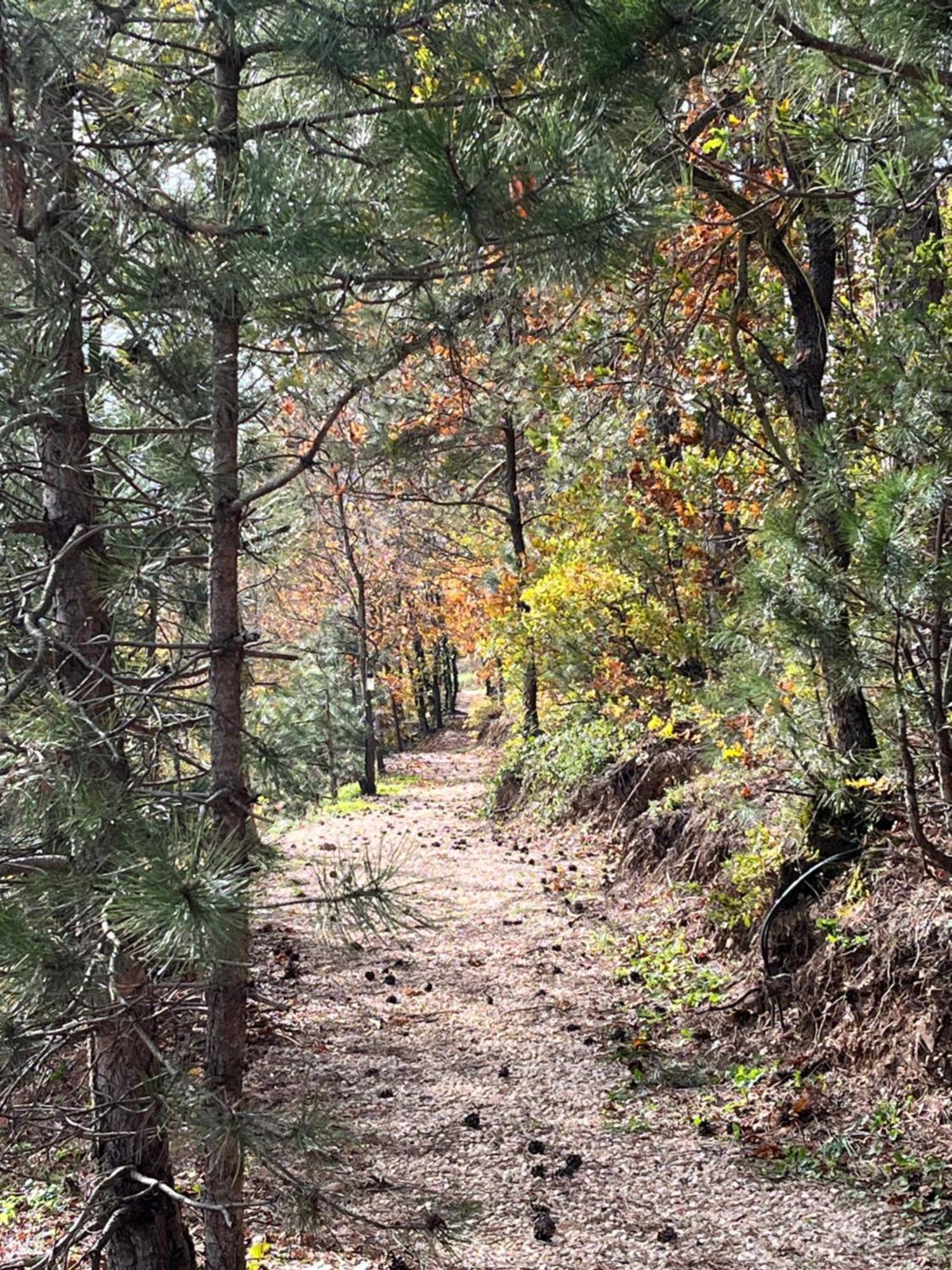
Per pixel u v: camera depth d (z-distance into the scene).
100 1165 4.17
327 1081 7.57
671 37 3.48
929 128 4.30
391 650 34.50
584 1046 8.06
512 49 3.69
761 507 9.80
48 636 3.49
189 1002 4.17
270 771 4.88
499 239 3.28
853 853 7.92
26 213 3.63
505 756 21.56
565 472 12.38
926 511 4.75
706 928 9.63
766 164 8.10
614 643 14.91
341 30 3.56
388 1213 5.55
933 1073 6.21
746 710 6.73
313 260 3.48
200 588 4.76
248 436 4.77
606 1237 5.36
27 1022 3.41
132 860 3.04
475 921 11.77
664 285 8.98
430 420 11.07
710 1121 6.64
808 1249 5.12
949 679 5.56
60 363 4.08
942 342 5.33
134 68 3.94
